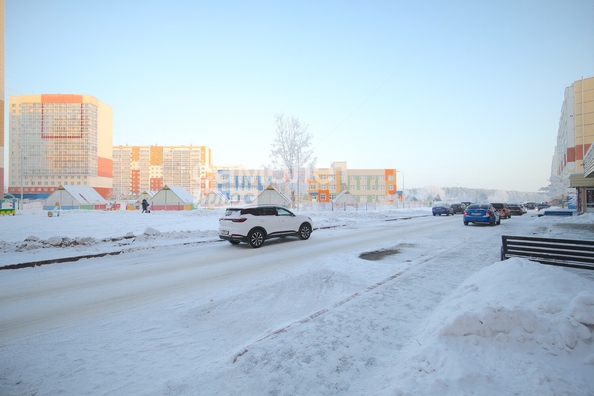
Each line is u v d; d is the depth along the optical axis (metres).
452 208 36.50
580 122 46.50
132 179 134.12
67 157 101.56
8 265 8.01
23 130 101.44
